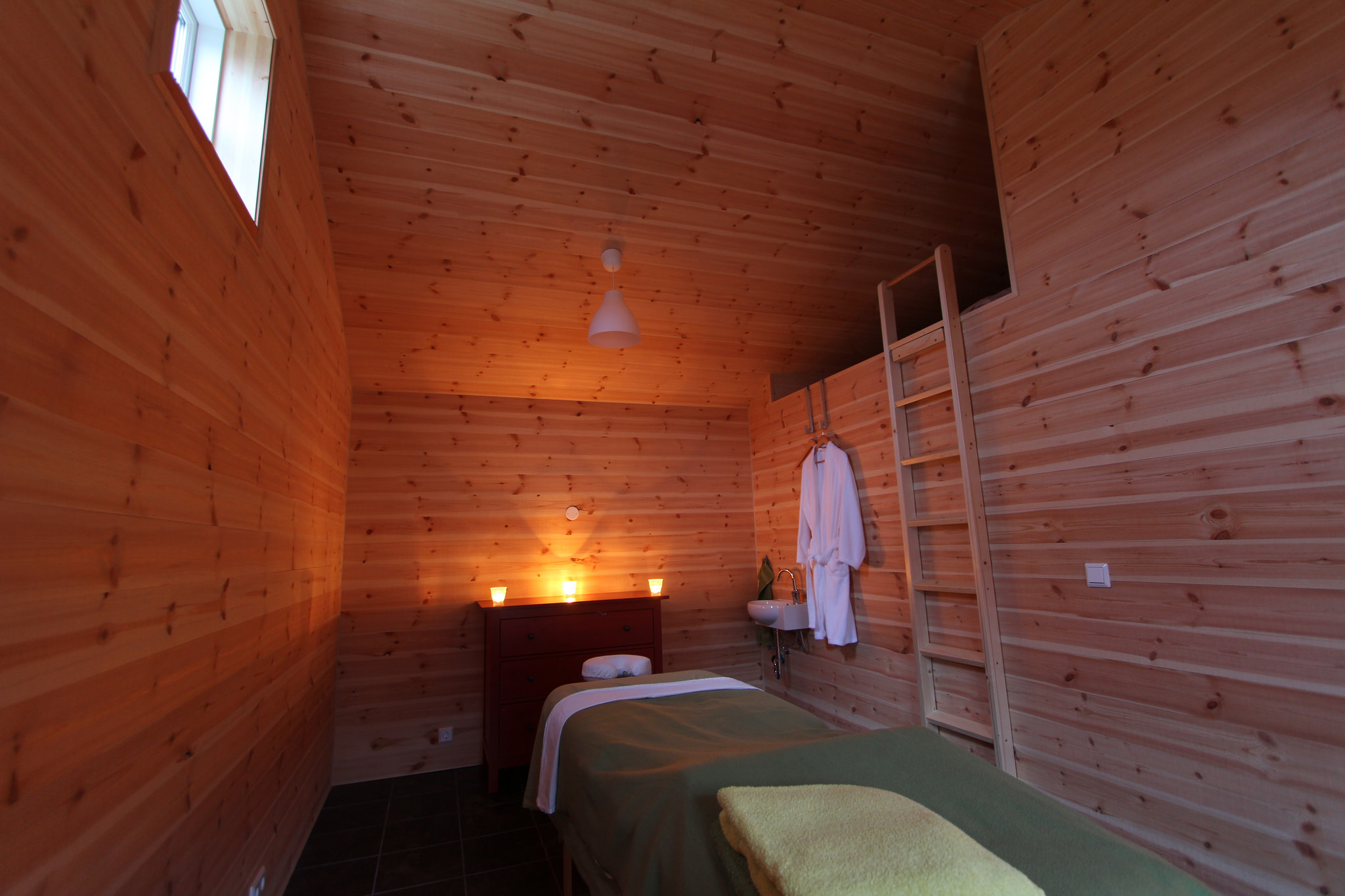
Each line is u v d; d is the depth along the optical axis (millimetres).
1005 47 2605
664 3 2379
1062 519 2326
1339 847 1599
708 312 3951
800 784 1480
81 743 920
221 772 1585
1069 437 2311
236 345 1625
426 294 3480
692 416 4809
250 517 1780
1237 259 1844
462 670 3943
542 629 3697
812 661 4156
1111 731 2141
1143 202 2096
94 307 943
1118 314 2162
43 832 820
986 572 2576
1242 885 1786
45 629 824
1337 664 1620
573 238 3285
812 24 2523
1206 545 1896
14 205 755
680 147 2914
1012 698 2492
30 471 790
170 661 1250
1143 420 2076
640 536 4547
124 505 1044
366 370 3924
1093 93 2264
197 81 1773
